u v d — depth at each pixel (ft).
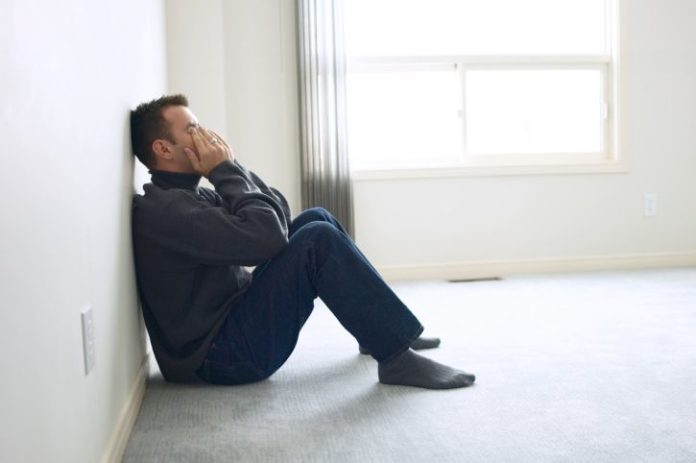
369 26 13.61
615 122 14.06
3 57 2.78
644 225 14.14
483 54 13.67
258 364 6.57
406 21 13.65
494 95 13.89
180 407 6.16
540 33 13.97
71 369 3.81
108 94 5.36
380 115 13.70
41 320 3.24
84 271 4.27
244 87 13.07
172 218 6.15
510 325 9.14
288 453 5.06
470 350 7.88
